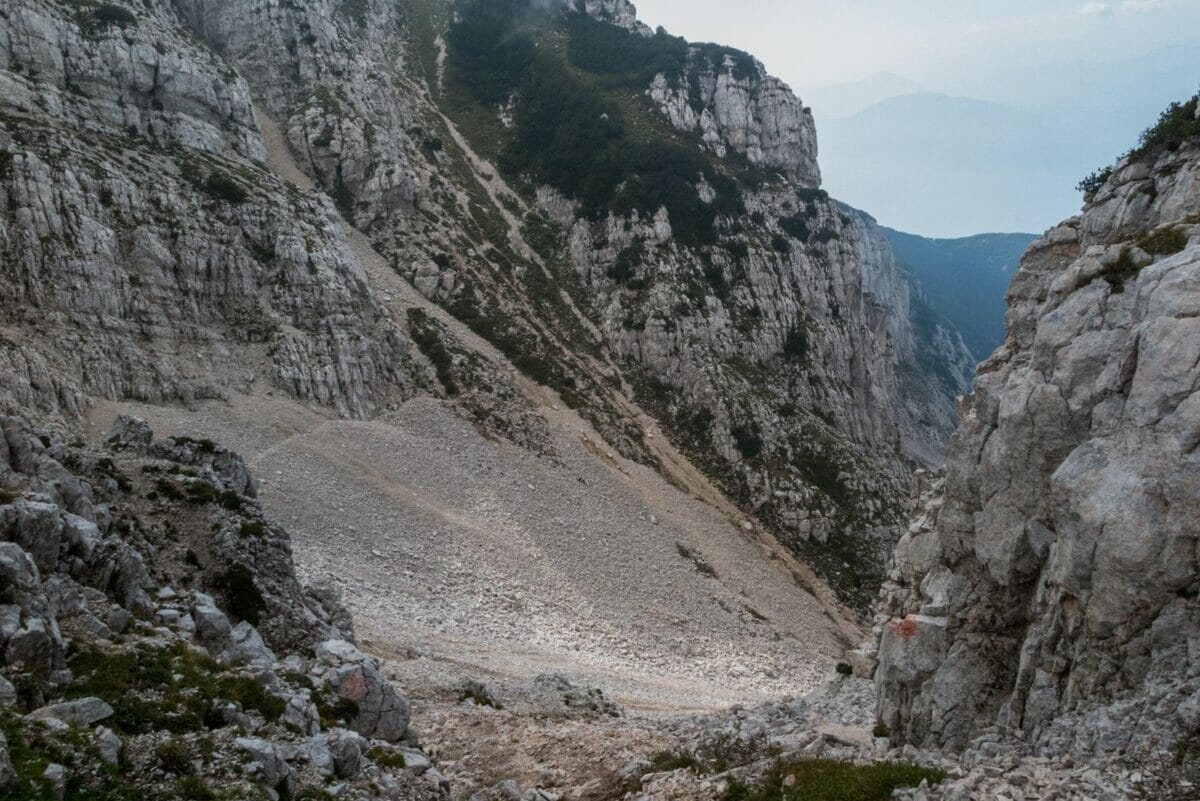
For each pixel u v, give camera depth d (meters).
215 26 141.88
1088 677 17.59
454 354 105.88
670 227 136.50
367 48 164.12
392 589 61.47
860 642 89.38
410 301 115.12
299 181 127.12
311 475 72.00
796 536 106.38
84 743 14.55
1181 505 16.48
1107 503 17.36
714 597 82.75
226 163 102.94
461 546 72.94
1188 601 16.33
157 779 14.91
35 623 16.89
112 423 67.69
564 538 82.06
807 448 116.88
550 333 123.88
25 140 80.50
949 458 23.70
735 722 31.66
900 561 37.06
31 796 12.66
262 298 91.50
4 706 14.83
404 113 154.88
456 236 132.50
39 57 90.44
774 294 135.75
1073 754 16.59
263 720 18.83
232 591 27.28
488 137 159.38
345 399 88.75
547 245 139.50
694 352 122.00
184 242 86.56
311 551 61.53
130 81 98.19
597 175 144.12
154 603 23.19
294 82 142.12
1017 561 21.02
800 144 167.38
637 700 49.88
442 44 180.25
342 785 17.44
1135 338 18.67
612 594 76.38
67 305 73.38
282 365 86.19
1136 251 20.12
